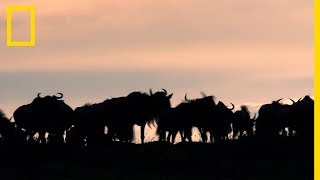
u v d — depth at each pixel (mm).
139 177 38781
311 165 41938
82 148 47219
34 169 40375
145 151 44406
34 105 49469
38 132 49594
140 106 49438
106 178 38406
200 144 46562
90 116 49219
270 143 46344
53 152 44594
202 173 40688
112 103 49469
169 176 39500
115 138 49562
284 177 39531
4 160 42562
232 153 44688
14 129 47531
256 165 42219
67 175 39188
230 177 39875
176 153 43625
